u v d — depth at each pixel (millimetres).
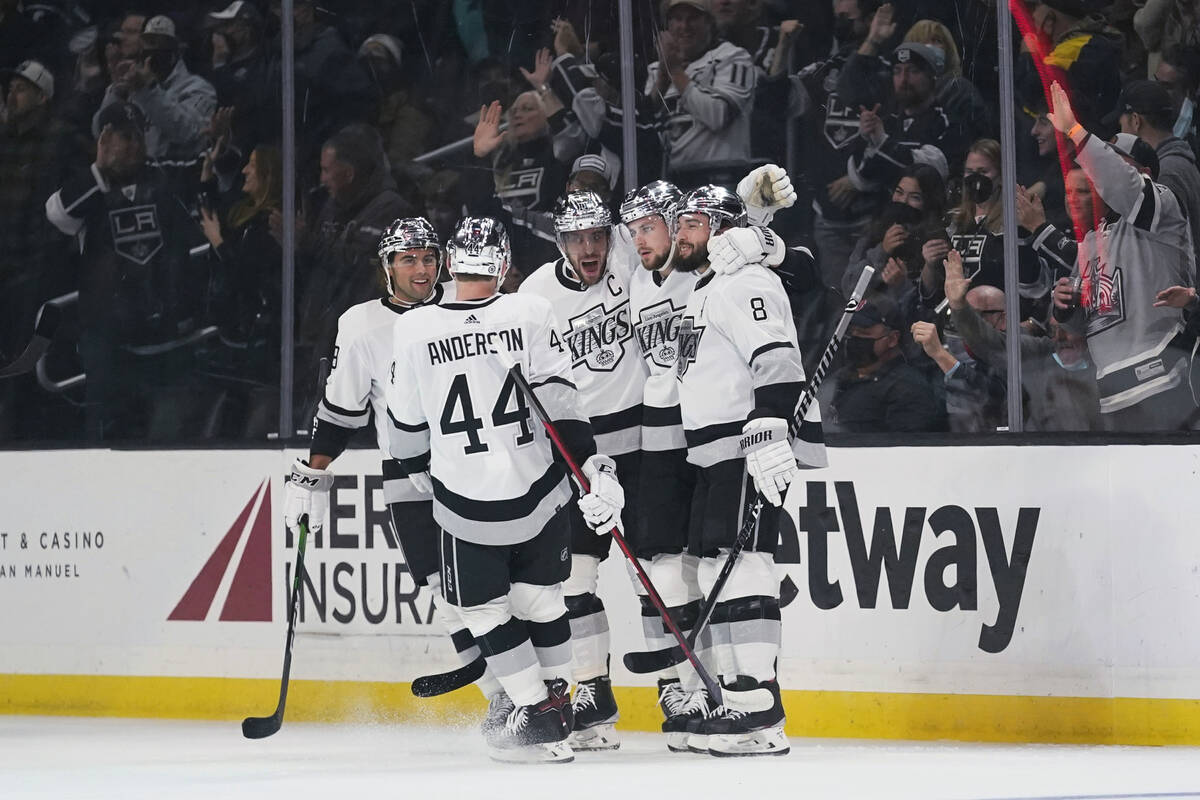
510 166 25328
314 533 24094
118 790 16375
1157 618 19938
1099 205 22672
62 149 26750
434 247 20672
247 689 24375
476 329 18000
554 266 21047
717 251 18859
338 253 25594
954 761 18125
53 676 25375
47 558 25484
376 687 23688
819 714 21484
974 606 20797
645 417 20062
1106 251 22625
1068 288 22781
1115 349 22609
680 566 19922
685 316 19312
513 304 18109
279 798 15461
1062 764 17719
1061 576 20391
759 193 19797
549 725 18016
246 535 24438
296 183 25797
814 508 21578
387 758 19328
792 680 21641
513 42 25234
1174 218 22406
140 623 24953
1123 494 20141
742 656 18641
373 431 24719
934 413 23453
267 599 24312
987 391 23172
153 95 26359
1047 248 22938
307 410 25594
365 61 25625
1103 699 20141
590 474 17953
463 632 20234
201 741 21500
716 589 18469
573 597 20109
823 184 24047
